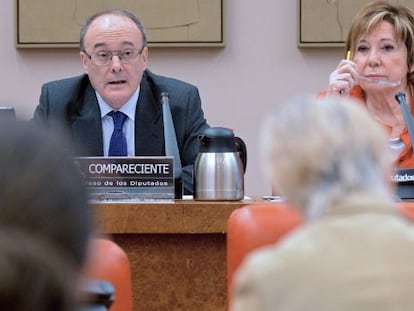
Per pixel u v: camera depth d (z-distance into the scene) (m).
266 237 3.08
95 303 2.19
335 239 1.97
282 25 7.81
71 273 1.25
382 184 2.09
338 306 1.87
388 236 1.97
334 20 7.71
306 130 2.06
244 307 1.97
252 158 7.81
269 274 1.95
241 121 7.86
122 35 5.13
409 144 5.17
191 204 4.01
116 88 5.15
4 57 7.81
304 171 2.06
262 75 7.83
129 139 5.22
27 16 7.73
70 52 7.80
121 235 4.03
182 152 5.26
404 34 5.27
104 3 7.71
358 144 2.06
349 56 5.41
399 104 4.86
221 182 4.31
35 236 1.25
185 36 7.71
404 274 1.90
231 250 3.15
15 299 1.20
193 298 4.03
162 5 7.71
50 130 1.35
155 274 4.03
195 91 5.39
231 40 7.81
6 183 1.26
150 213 4.00
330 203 2.05
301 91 7.81
